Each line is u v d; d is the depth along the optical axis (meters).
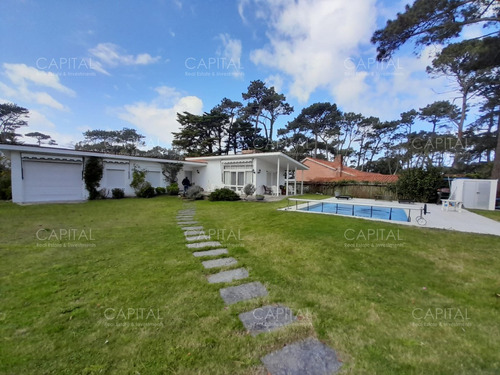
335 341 2.04
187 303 2.65
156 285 3.08
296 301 2.75
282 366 1.76
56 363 1.73
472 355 1.89
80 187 13.33
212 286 3.10
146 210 9.84
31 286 2.97
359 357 1.85
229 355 1.86
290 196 16.88
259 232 6.07
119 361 1.77
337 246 4.78
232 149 36.41
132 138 37.44
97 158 13.63
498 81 17.86
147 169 16.23
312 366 1.76
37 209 9.23
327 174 28.34
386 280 3.36
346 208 11.59
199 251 4.58
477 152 22.53
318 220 7.11
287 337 2.09
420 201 14.43
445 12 8.76
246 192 14.25
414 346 1.99
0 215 7.89
